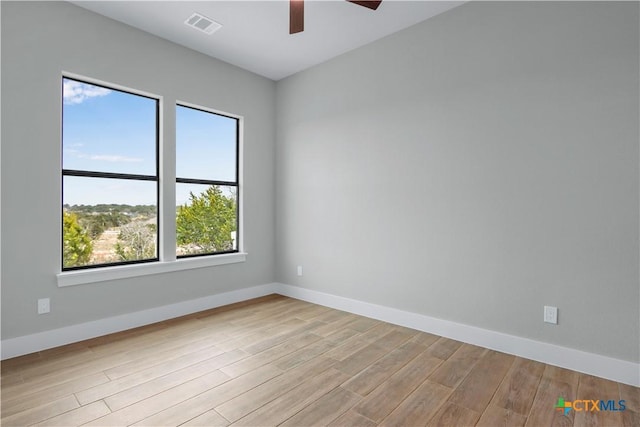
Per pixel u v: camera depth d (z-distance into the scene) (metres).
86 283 2.76
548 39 2.32
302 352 2.53
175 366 2.29
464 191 2.72
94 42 2.78
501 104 2.53
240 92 3.88
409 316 3.06
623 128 2.07
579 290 2.22
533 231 2.40
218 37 3.21
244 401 1.88
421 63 2.96
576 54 2.22
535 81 2.38
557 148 2.29
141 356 2.44
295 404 1.86
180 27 3.04
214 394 1.95
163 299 3.24
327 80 3.70
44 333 2.54
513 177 2.48
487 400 1.91
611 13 2.10
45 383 2.05
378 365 2.32
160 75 3.20
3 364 2.29
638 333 2.03
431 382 2.10
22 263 2.46
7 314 2.40
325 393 1.97
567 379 2.12
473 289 2.69
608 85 2.11
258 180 4.11
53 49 2.58
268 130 4.21
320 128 3.78
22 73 2.45
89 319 2.78
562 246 2.29
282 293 4.23
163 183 3.24
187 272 3.43
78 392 1.95
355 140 3.46
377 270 3.30
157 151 3.26
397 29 3.08
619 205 2.08
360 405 1.85
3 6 2.37
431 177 2.91
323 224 3.77
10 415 1.73
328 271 3.73
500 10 2.53
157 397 1.91
